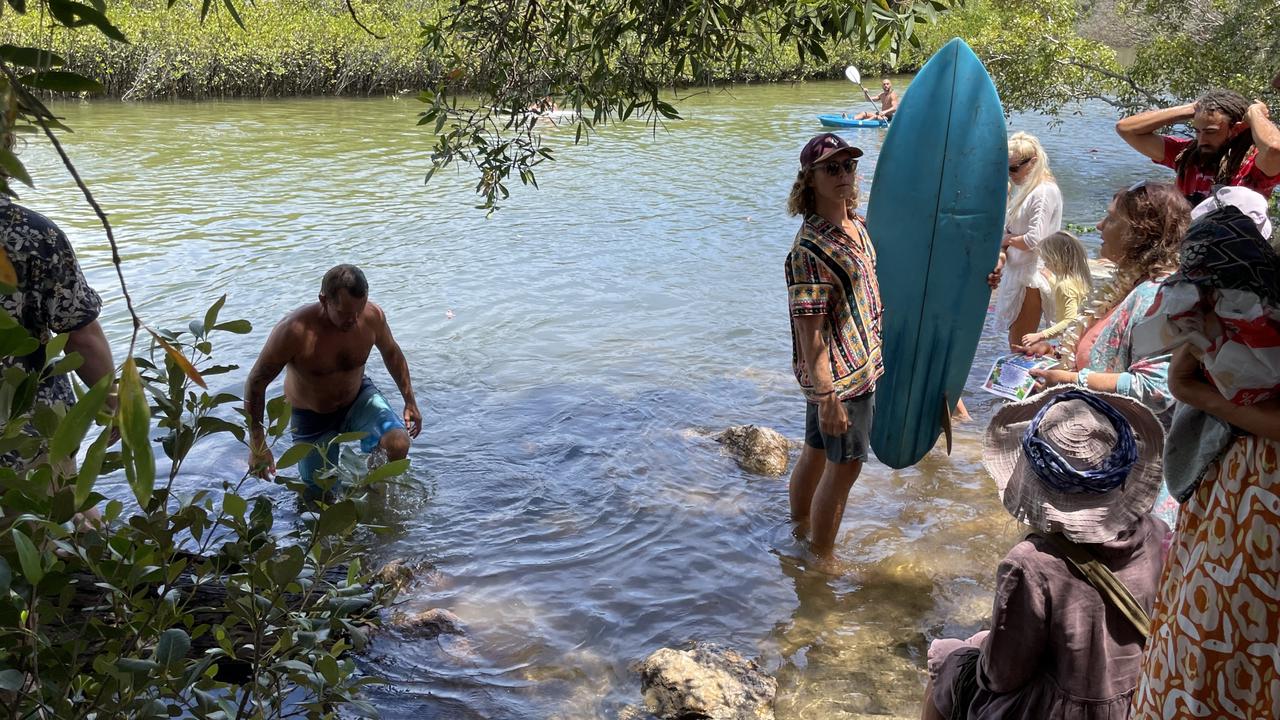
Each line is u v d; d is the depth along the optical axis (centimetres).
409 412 598
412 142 2120
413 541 502
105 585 215
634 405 682
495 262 1104
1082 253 584
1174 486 228
